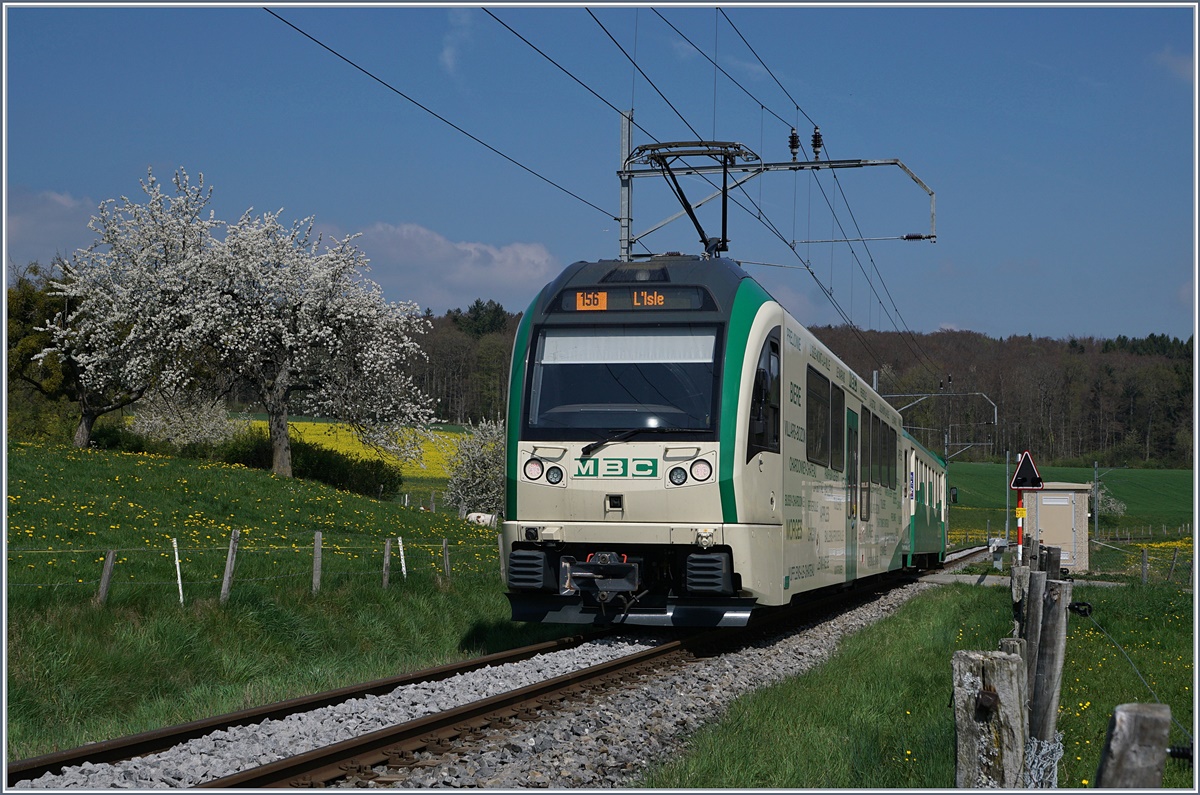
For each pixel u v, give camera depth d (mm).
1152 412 98312
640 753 7605
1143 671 11703
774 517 12812
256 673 12414
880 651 13062
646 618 12398
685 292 12617
